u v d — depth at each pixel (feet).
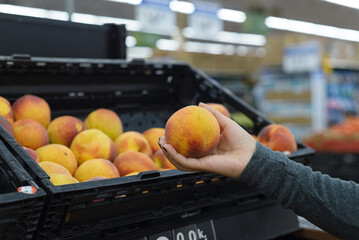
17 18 4.71
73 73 4.55
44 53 4.94
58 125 4.08
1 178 2.55
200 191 3.44
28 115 3.98
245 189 3.90
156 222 3.17
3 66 3.97
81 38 5.27
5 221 2.16
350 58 22.67
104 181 2.65
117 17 32.07
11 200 2.13
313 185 2.50
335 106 19.30
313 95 18.90
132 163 3.63
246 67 22.43
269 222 4.05
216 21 24.39
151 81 5.28
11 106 4.04
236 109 5.08
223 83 22.04
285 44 20.47
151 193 2.94
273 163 2.50
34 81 4.31
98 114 4.43
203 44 47.03
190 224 3.38
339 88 19.88
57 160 3.49
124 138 4.19
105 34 5.49
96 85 4.78
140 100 5.20
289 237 4.48
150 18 19.72
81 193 2.50
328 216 2.47
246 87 22.79
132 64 4.86
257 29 28.66
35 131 3.70
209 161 2.54
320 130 18.44
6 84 4.12
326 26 42.16
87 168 3.41
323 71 18.90
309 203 2.48
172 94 5.51
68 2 6.13
